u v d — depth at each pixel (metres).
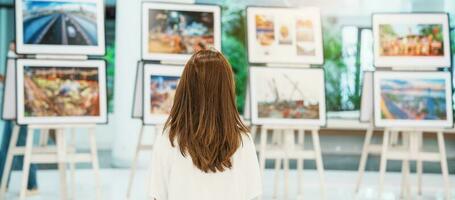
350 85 7.39
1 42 6.76
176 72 4.95
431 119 5.07
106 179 6.27
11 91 4.68
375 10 7.36
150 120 4.88
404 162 5.23
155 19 4.98
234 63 7.57
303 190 5.85
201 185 1.97
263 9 5.16
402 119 5.07
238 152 2.01
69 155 4.52
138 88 5.12
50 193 5.51
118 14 6.82
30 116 4.44
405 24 5.25
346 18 7.37
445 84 5.13
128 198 5.21
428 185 6.28
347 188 6.00
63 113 4.52
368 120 5.53
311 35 5.16
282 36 5.12
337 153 7.44
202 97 1.98
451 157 7.17
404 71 5.15
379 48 5.25
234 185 1.99
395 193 5.75
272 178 6.61
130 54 6.82
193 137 1.95
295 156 4.95
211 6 5.09
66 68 4.57
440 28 5.24
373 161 7.43
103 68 4.66
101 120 4.62
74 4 4.64
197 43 5.02
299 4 7.41
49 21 4.57
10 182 6.01
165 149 2.01
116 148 7.05
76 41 4.61
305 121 4.93
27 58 4.52
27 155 4.40
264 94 4.92
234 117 2.01
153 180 2.02
